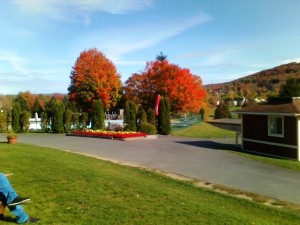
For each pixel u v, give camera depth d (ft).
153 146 79.46
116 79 197.98
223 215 26.22
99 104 118.73
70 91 195.11
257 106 77.66
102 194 29.78
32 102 286.46
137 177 42.45
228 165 55.93
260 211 31.63
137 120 119.44
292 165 55.93
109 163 54.29
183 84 161.07
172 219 24.14
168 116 121.80
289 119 65.36
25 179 34.58
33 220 22.18
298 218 29.84
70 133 107.14
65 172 38.29
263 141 71.77
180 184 41.91
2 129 118.32
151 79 168.45
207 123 142.82
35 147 65.57
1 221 21.88
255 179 45.80
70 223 22.29
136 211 25.40
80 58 192.75
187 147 78.13
